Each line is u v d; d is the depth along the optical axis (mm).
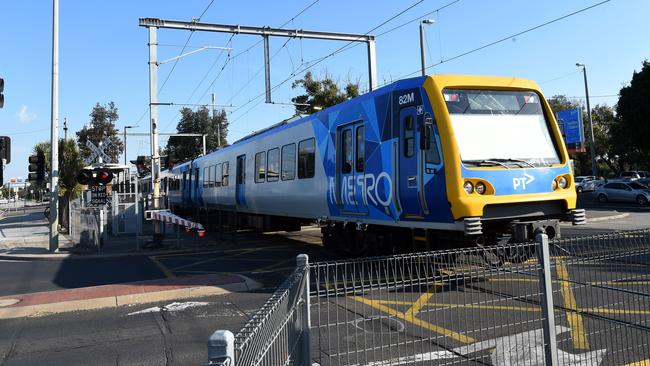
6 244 18688
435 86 8250
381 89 9586
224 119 68250
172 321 6801
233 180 18281
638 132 37375
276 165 14258
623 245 4602
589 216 20766
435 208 8117
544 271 3865
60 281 10570
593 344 4762
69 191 26359
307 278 3420
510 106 8672
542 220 8180
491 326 5062
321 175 11609
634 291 4602
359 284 4035
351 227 11273
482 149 8094
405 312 5621
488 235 8266
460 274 4168
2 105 12625
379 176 9453
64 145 26406
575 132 40938
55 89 16000
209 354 1884
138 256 14367
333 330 5137
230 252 14211
